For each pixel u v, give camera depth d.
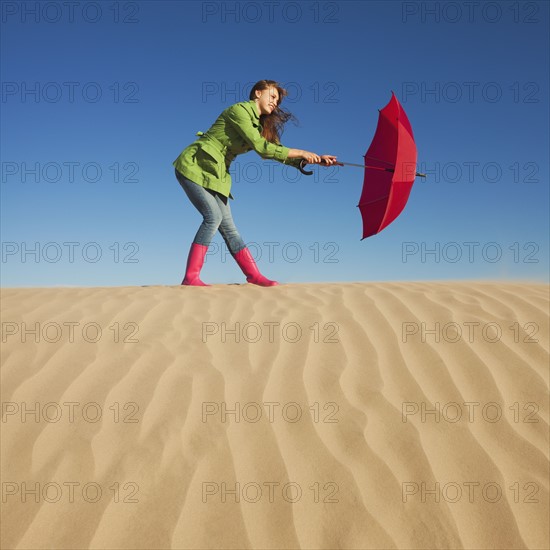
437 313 3.68
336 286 4.66
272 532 1.98
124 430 2.45
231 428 2.48
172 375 2.87
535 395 2.80
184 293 4.30
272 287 4.67
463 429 2.54
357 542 1.95
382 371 2.96
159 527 1.98
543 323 3.51
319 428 2.50
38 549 1.88
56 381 2.81
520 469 2.32
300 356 3.09
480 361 3.06
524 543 1.99
